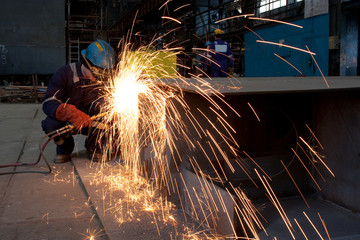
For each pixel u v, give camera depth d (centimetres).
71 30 1481
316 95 226
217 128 209
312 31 708
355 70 612
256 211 205
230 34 1052
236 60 1136
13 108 808
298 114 225
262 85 189
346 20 625
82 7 1540
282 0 805
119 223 183
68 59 1416
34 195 233
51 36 1178
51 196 231
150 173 247
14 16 1145
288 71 797
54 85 292
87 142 322
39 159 300
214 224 171
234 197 156
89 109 311
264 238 172
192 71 1333
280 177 226
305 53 733
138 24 1798
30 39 1165
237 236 171
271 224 188
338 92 207
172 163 203
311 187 233
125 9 2344
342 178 209
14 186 251
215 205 170
